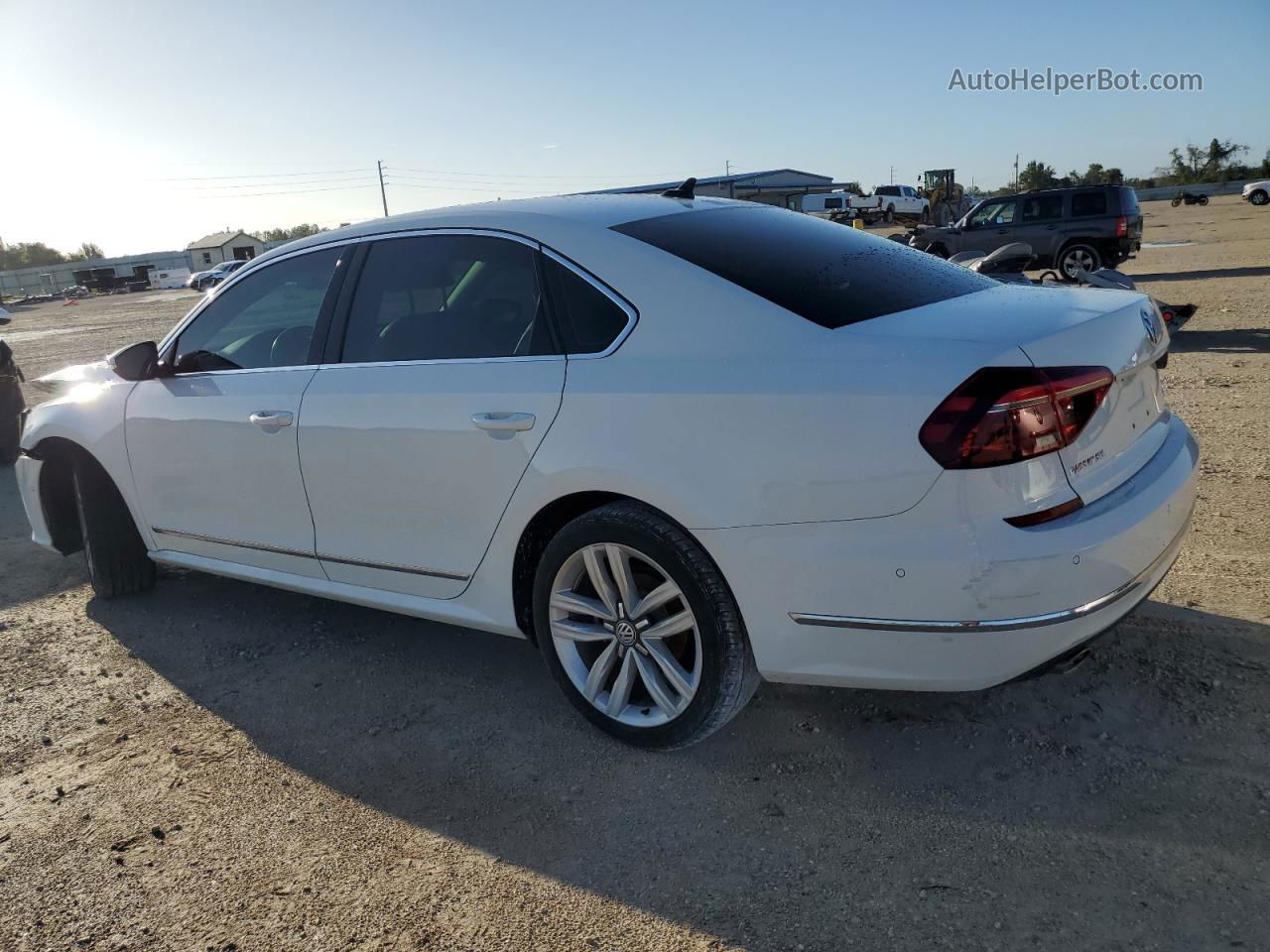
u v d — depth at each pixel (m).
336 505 3.35
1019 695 2.99
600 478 2.65
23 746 3.23
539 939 2.18
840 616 2.36
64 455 4.52
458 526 3.05
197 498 3.85
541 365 2.85
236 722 3.30
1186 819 2.38
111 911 2.38
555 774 2.84
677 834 2.51
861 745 2.83
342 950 2.19
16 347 24.00
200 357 3.87
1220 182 81.75
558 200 3.28
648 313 2.71
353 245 3.48
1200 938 2.01
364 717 3.27
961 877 2.26
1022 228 17.62
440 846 2.54
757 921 2.18
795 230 3.19
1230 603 3.49
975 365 2.22
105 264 105.44
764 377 2.44
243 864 2.53
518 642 3.80
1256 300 12.47
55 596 4.68
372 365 3.27
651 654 2.77
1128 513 2.35
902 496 2.24
